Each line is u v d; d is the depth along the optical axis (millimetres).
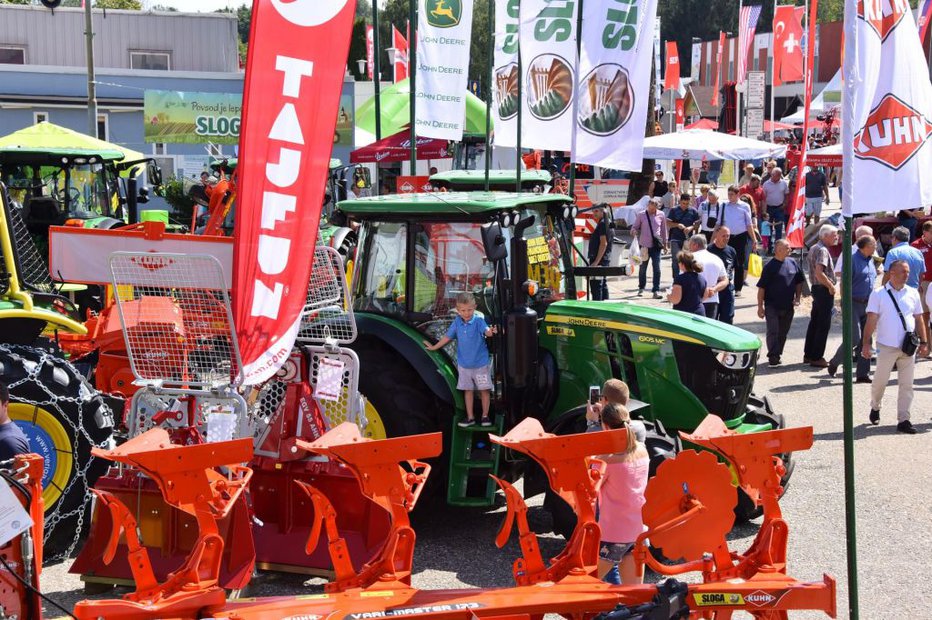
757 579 4801
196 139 22984
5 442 5785
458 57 11688
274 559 6340
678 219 18078
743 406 7609
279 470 6492
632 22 10531
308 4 5750
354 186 20781
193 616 4477
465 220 7395
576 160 10820
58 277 6566
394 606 4586
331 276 7047
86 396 6914
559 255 8359
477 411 7316
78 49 30297
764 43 46875
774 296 12891
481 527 7508
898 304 9844
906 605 6062
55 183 13195
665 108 38219
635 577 5512
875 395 10164
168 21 30906
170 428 6168
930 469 8766
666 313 7684
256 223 5789
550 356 7684
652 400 7426
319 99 5852
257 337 5891
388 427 7332
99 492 4512
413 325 7488
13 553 4586
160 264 6184
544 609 4613
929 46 29219
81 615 4352
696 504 4859
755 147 23047
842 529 7355
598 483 5266
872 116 5625
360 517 6383
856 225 19359
